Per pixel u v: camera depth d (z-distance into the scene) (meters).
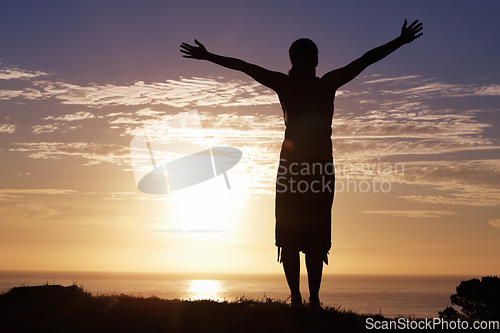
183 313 6.90
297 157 6.69
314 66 6.75
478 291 26.33
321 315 6.73
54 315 6.87
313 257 6.80
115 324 6.46
